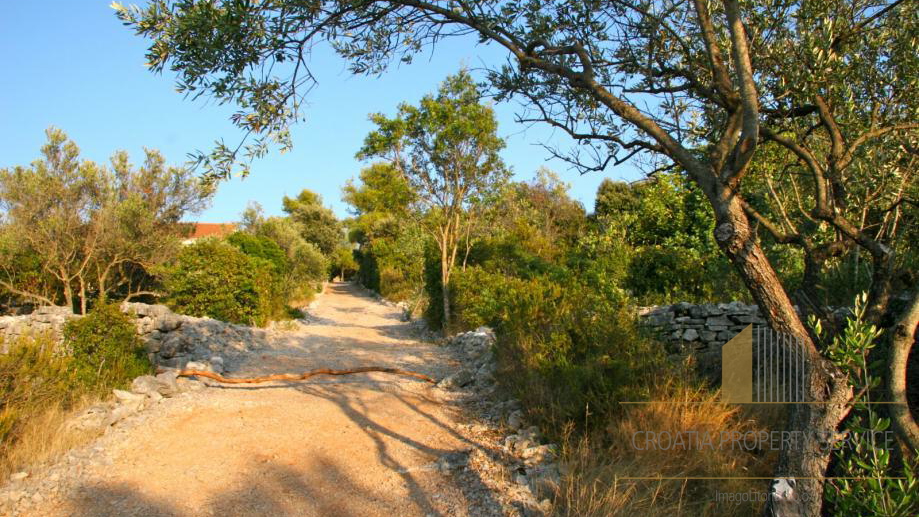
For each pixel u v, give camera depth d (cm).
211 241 1499
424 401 721
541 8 485
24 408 527
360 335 1487
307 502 419
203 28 365
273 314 1678
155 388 685
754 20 433
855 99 428
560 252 1794
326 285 4747
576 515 378
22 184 1226
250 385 788
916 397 452
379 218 3912
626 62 485
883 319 480
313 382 820
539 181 3116
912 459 298
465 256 1667
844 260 629
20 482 434
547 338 639
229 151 401
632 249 1339
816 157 488
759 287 318
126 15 381
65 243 1273
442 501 421
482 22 450
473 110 1502
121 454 498
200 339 1033
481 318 1234
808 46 392
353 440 557
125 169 1399
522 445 516
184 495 423
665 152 433
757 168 530
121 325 750
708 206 1341
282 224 3141
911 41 394
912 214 461
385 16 477
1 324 842
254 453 513
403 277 3042
